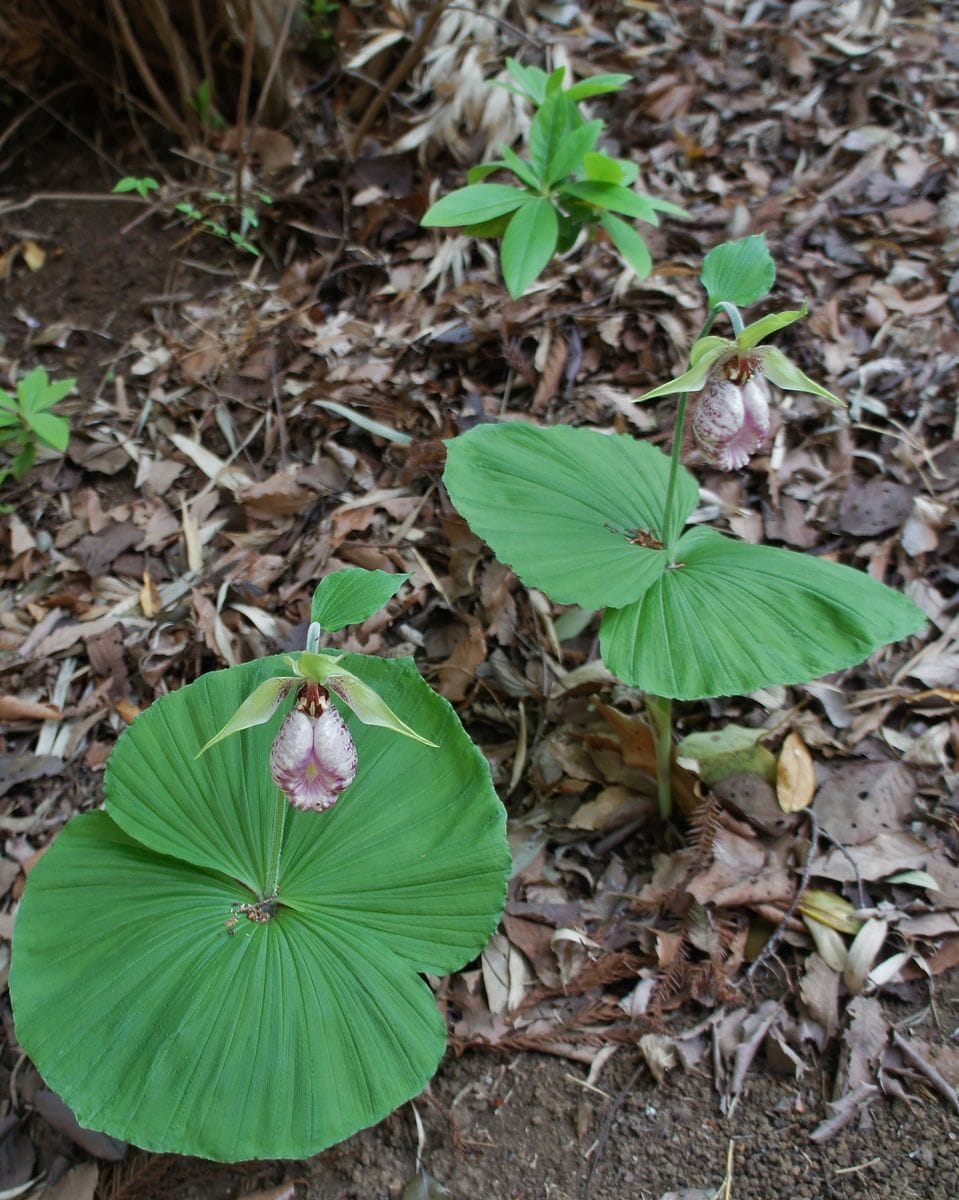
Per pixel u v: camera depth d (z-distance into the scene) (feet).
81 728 2.47
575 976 2.09
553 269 3.11
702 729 2.38
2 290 3.22
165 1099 1.71
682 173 3.39
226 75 3.48
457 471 2.17
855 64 3.59
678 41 3.70
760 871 2.16
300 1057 1.74
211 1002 1.77
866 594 2.03
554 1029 2.03
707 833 2.10
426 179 3.29
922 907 2.11
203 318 3.14
